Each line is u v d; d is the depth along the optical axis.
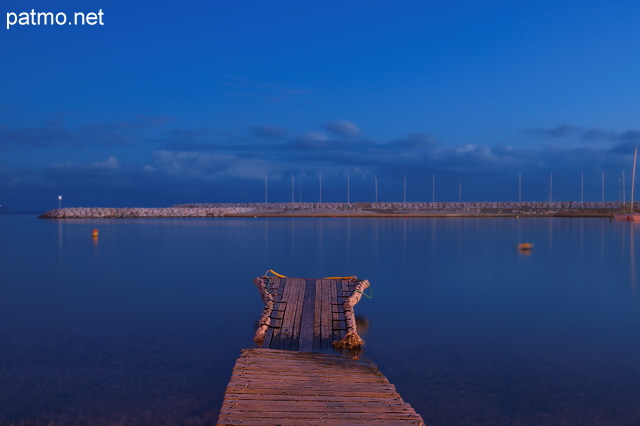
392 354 13.12
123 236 55.09
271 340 13.02
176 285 23.95
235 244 45.28
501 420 9.46
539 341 14.38
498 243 46.06
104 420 9.49
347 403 8.62
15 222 97.56
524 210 120.50
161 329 15.81
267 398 8.76
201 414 9.74
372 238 51.66
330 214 116.62
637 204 120.19
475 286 23.64
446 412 9.77
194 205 144.75
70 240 50.41
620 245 44.41
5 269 29.62
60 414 9.73
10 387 10.98
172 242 47.47
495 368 12.12
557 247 42.50
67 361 12.70
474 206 129.50
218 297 20.98
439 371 11.90
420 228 69.00
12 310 18.58
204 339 14.69
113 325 16.34
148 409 9.95
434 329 15.70
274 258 34.66
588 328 15.87
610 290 22.66
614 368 12.14
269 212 125.25
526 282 24.73
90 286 23.78
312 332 13.57
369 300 20.25
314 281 17.80
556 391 10.73
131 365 12.40
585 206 125.69
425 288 23.00
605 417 9.58
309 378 9.83
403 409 8.42
